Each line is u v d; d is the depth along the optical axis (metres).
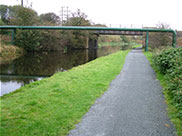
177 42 27.28
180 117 4.81
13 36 35.31
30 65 21.47
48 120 4.69
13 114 5.06
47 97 6.41
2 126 4.41
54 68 19.48
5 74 15.88
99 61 16.66
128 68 12.80
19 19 37.78
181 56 8.23
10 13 54.38
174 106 5.51
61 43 43.28
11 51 30.67
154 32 30.97
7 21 51.38
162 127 4.39
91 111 5.31
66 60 26.25
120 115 5.05
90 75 10.16
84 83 8.36
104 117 4.92
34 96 6.59
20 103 5.95
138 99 6.33
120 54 24.11
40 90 7.36
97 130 4.25
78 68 12.95
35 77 14.62
